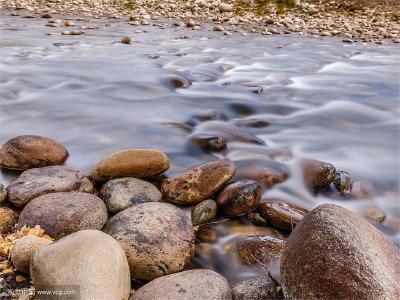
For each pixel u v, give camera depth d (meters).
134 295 1.12
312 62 4.77
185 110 2.95
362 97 3.46
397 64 4.73
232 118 2.89
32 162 1.90
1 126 2.52
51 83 3.47
